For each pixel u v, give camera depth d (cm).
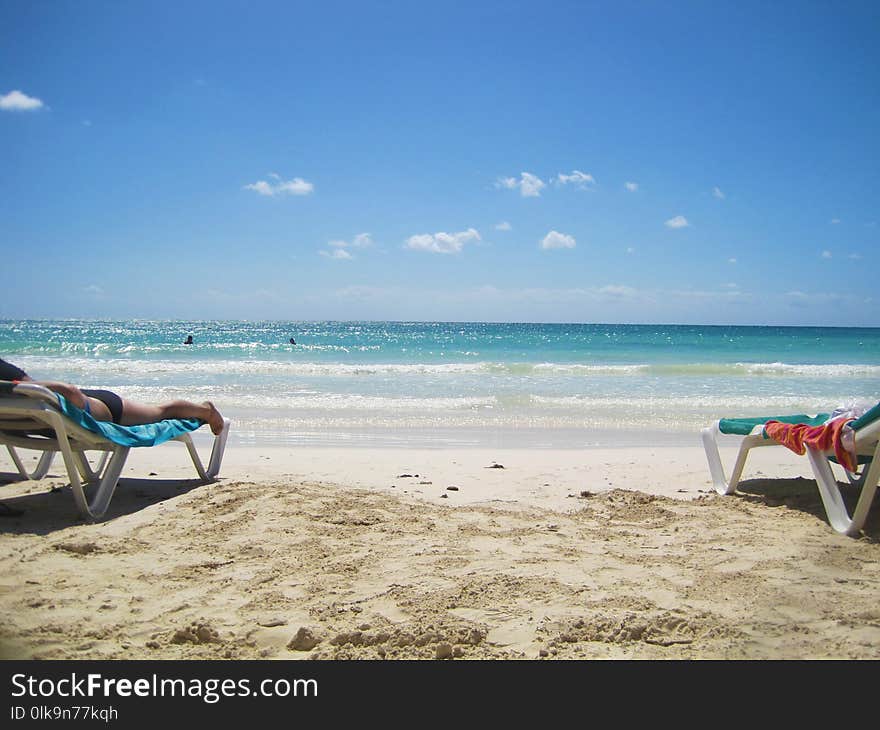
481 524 474
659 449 870
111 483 500
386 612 320
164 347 3300
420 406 1286
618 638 297
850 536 446
